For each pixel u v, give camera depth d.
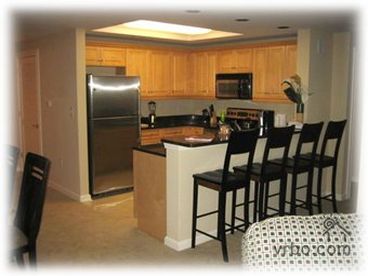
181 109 7.35
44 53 5.66
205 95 6.77
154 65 6.48
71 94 5.11
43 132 5.94
